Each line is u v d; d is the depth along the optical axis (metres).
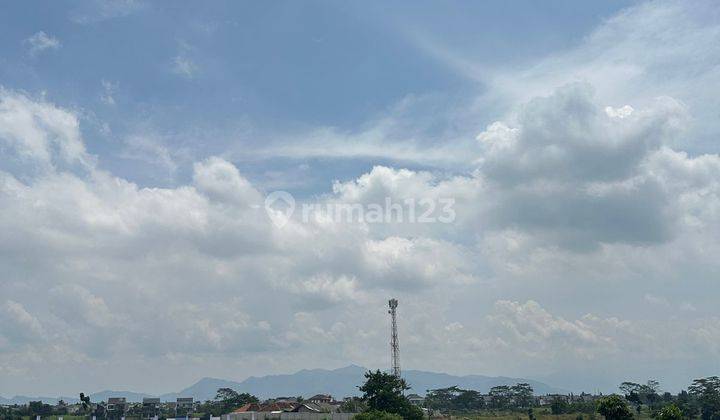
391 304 180.00
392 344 177.38
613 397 121.06
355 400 188.75
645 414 185.62
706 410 182.25
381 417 127.75
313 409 183.50
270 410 189.12
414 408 153.25
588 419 170.00
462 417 199.62
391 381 155.12
